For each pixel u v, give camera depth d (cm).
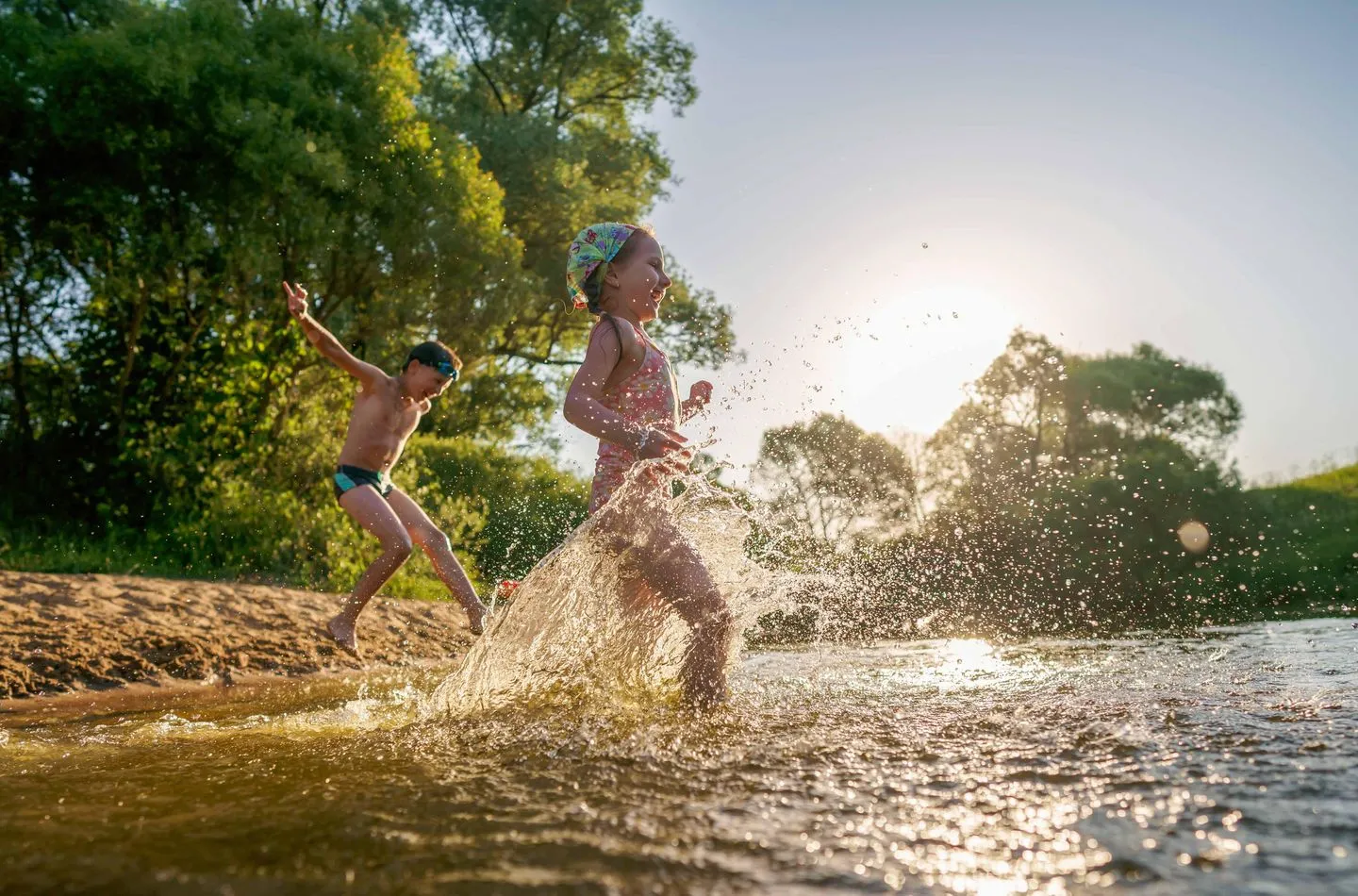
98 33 1177
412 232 1415
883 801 168
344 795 190
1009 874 129
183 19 1252
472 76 2434
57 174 1201
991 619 746
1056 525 950
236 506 1062
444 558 474
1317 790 163
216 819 175
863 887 126
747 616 378
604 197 2242
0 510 1108
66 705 443
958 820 155
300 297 473
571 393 356
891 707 279
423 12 2289
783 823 156
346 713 357
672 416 384
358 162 1351
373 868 140
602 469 366
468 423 1903
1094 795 166
